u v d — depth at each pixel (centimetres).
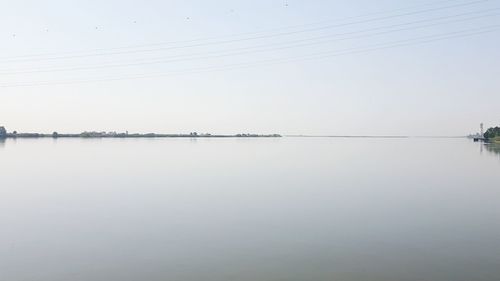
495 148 13912
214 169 6531
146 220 2802
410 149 14538
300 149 14312
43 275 1802
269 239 2320
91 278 1767
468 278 1734
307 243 2230
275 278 1745
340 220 2772
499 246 2156
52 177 5334
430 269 1836
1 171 6019
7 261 1981
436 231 2466
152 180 5034
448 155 10238
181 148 13750
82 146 13912
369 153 11688
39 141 18512
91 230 2548
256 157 9600
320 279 1722
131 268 1870
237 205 3338
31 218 2881
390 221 2734
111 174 5706
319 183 4738
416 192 4016
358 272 1809
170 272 1825
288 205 3341
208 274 1795
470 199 3597
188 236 2392
